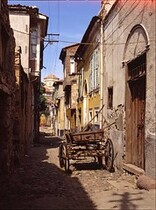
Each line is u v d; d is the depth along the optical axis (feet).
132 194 26.84
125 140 38.73
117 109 42.83
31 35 79.61
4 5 33.40
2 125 36.58
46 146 88.74
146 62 31.24
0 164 36.45
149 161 29.58
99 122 56.39
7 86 34.99
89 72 73.15
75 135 42.91
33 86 94.53
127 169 36.88
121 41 40.98
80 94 91.15
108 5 51.31
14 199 26.48
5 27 34.58
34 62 79.10
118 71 42.73
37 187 31.63
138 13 33.94
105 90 51.98
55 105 169.68
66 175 39.22
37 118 118.83
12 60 40.75
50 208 23.29
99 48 57.77
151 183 27.86
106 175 38.55
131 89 38.60
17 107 46.88
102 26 54.44
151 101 29.78
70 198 26.55
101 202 24.76
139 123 35.42
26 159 55.98
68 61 124.67
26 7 74.38
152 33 29.86
